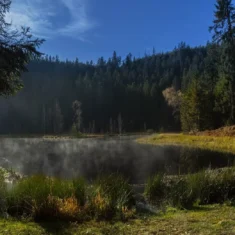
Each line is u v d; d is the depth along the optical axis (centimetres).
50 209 452
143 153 2045
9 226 407
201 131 3478
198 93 3653
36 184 512
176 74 9862
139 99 8050
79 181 552
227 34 2753
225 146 2222
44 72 9738
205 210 516
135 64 12131
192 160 1589
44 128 7250
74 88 8281
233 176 625
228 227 404
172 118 7294
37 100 7812
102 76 9081
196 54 11112
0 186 523
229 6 2741
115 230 405
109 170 1295
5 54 452
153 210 527
